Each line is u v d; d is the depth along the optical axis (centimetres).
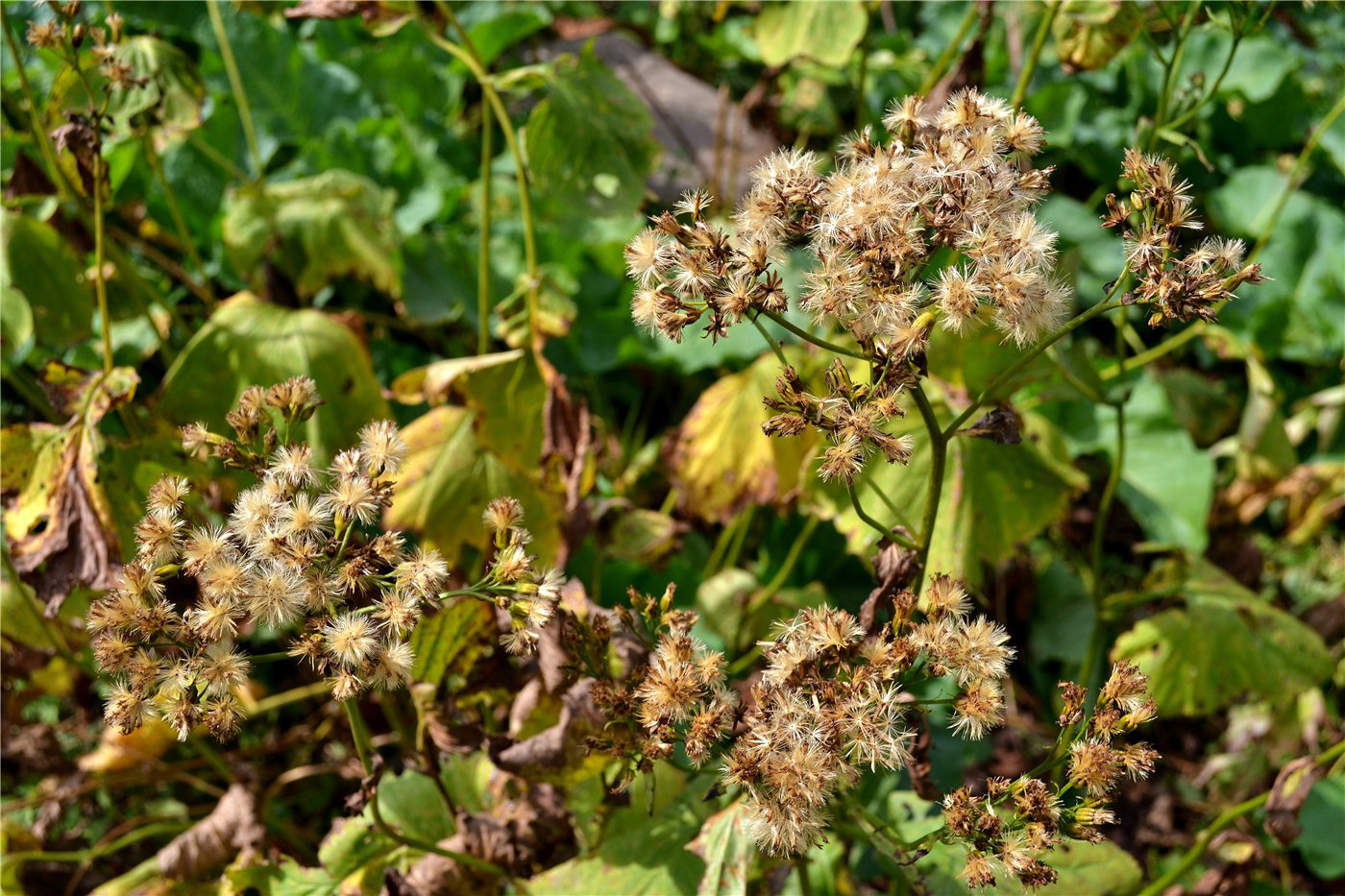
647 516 248
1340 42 456
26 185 242
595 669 154
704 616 253
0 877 230
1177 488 296
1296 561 321
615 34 414
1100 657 280
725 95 326
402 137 339
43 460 198
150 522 126
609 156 229
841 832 174
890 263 120
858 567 292
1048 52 375
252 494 128
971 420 219
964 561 218
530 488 223
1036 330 120
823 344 125
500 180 350
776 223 124
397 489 217
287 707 275
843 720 125
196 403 219
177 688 121
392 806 197
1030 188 124
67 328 217
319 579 124
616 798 180
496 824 182
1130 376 319
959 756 245
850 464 119
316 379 219
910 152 130
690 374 324
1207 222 374
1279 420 274
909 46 387
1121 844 255
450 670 171
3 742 242
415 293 311
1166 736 279
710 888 164
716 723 129
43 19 245
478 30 356
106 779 247
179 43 343
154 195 304
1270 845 252
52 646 221
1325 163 396
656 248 125
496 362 225
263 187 269
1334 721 276
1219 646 236
